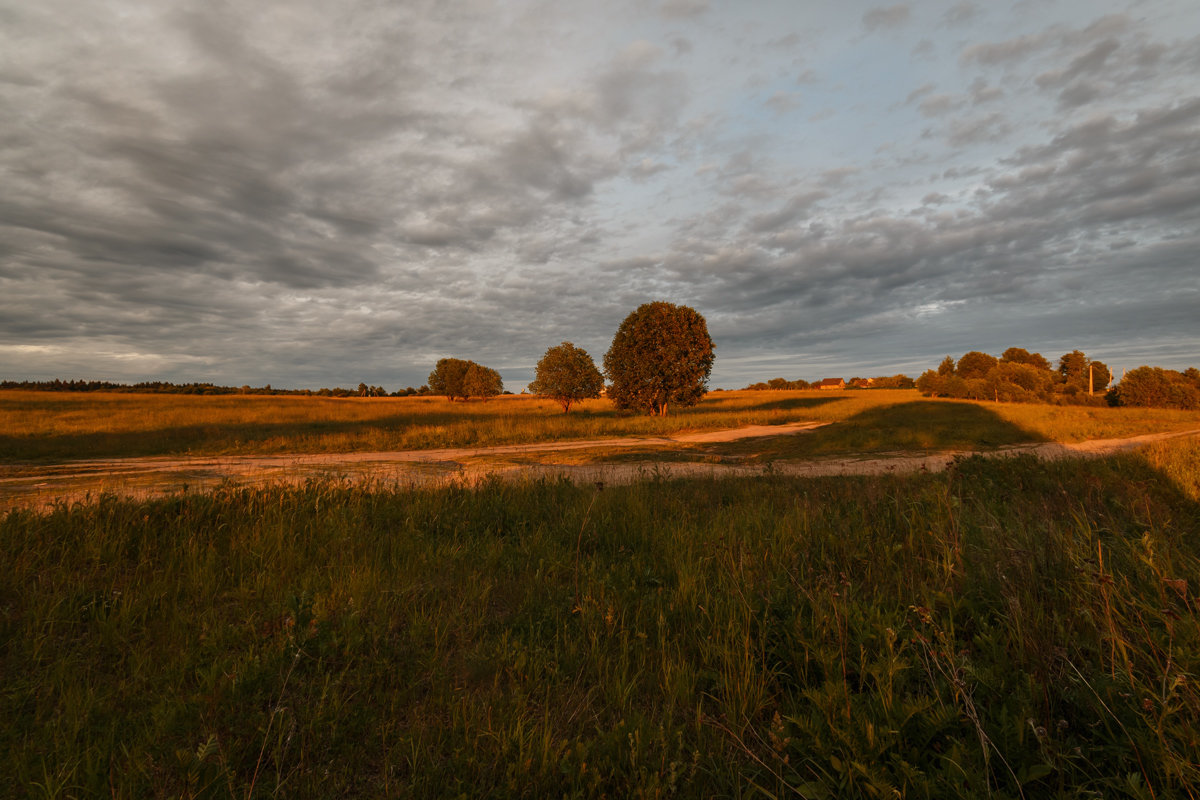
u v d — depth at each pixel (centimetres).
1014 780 216
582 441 2227
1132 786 196
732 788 231
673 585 469
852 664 301
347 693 304
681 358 3531
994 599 370
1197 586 350
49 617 374
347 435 2238
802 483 1005
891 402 4662
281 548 532
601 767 240
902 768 213
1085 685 256
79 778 234
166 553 531
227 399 5253
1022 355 8694
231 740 260
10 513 587
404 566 513
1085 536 445
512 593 460
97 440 2041
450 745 259
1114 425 2553
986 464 990
